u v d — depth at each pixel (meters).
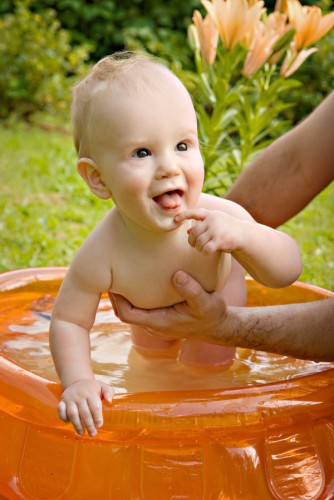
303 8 3.08
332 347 1.82
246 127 3.33
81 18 9.38
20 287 2.63
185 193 1.64
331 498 1.81
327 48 7.73
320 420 1.78
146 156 1.62
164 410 1.67
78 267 1.83
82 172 1.74
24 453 1.83
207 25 3.12
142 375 2.05
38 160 6.33
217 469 1.74
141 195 1.61
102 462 1.75
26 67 8.07
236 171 3.35
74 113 1.74
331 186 6.23
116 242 1.79
